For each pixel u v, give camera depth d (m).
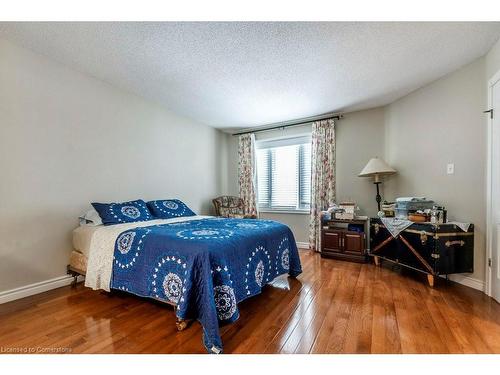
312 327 1.67
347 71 2.55
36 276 2.28
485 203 2.26
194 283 1.60
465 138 2.45
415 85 2.89
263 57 2.29
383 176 3.50
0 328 1.67
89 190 2.72
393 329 1.63
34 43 2.13
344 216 3.38
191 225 2.46
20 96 2.19
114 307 1.99
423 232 2.44
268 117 4.08
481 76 2.30
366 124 3.68
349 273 2.82
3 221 2.08
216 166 4.78
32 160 2.27
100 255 2.16
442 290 2.29
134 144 3.23
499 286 2.04
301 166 4.37
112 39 2.05
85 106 2.68
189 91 3.09
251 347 1.46
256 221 2.83
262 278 2.10
